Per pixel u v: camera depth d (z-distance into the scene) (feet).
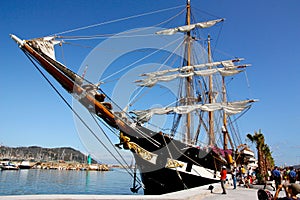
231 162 102.12
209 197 46.29
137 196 30.48
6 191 146.61
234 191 60.85
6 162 526.98
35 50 47.26
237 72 131.54
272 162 276.82
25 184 199.52
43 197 25.14
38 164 599.57
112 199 28.37
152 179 73.10
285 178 68.33
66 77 48.96
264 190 31.63
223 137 148.56
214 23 135.44
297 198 26.40
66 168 624.18
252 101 113.60
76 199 26.16
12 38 46.21
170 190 74.54
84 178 309.42
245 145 122.21
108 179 303.07
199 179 80.33
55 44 49.52
